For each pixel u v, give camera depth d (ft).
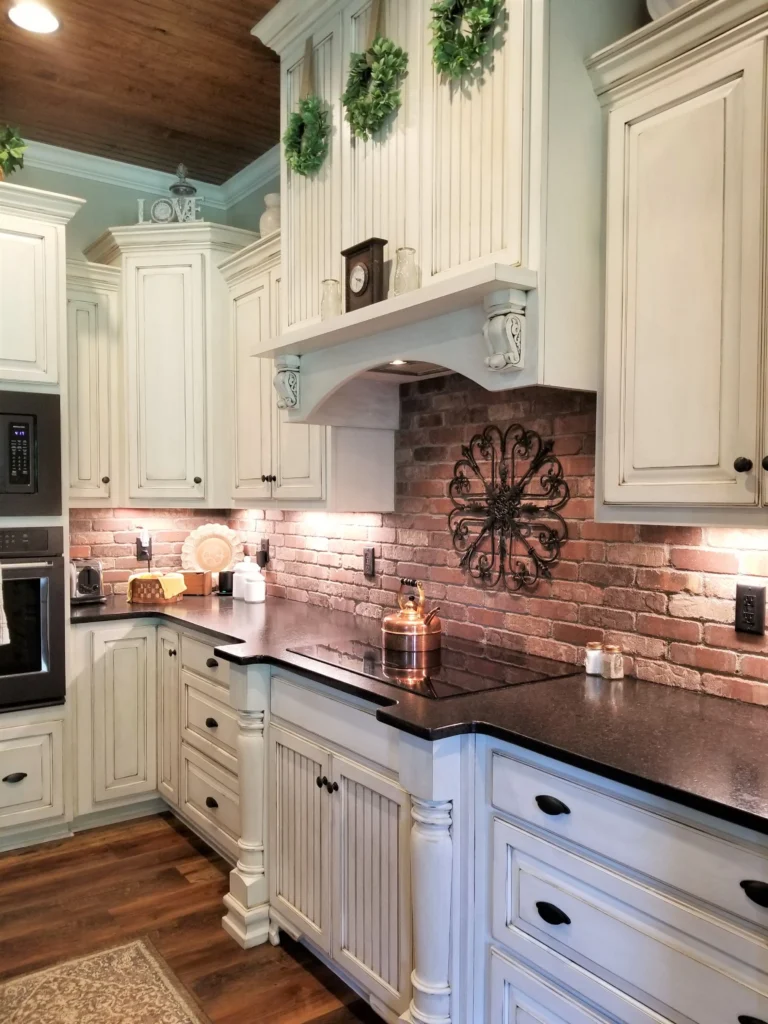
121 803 10.95
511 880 5.26
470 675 6.73
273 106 10.94
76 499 11.71
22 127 11.58
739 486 4.87
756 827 3.67
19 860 9.72
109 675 10.74
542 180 5.61
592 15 5.92
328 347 8.06
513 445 7.71
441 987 5.47
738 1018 3.85
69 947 7.80
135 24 8.93
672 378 5.27
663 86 5.34
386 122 7.25
